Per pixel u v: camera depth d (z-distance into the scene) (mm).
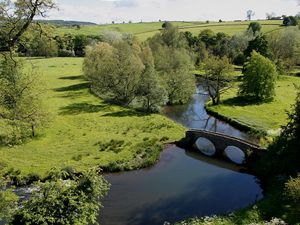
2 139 48656
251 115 71750
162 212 35469
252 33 150500
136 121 65438
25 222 22609
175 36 127875
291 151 39938
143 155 48906
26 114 45562
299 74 112375
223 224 30516
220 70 81500
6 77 42469
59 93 89625
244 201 37938
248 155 48000
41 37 28172
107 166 45125
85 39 164000
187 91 85812
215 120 72062
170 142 55781
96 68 86750
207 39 159875
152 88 73375
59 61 148000
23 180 40500
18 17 25828
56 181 25203
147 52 93625
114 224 33000
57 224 23344
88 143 52844
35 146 51062
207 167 47438
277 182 38844
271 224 29391
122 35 126625
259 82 80375
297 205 29969
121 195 38812
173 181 42812
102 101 81188
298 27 148375
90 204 25234
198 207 36562
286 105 77438
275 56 117188
